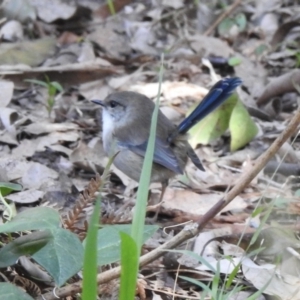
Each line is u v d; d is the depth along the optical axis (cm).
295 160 1140
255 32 1725
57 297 691
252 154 1196
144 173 571
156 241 891
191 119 1056
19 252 669
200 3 1811
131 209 989
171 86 1409
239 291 759
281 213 966
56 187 1012
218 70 1553
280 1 1853
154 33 1678
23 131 1173
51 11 1653
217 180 1109
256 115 1349
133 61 1529
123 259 529
